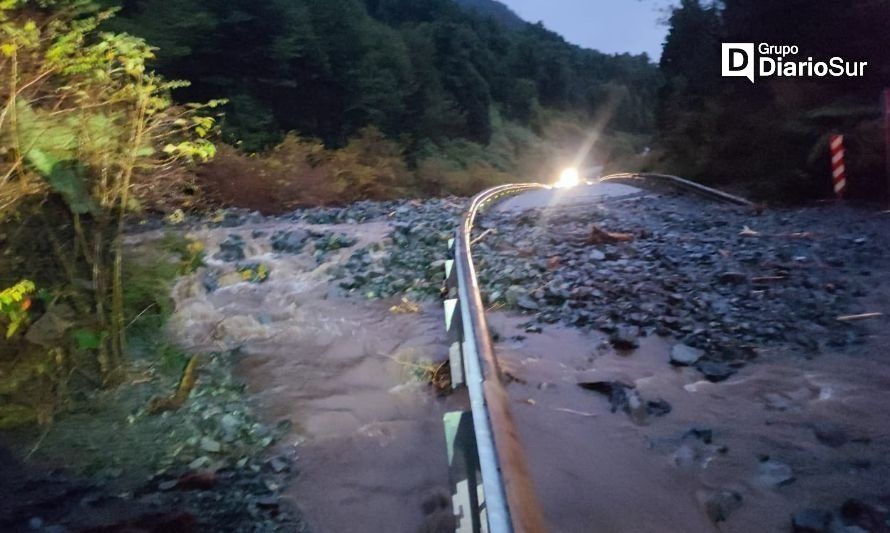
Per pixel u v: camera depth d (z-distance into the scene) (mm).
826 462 4762
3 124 5512
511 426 3514
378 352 7133
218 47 25406
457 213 16250
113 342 6184
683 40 32781
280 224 14273
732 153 22375
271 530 4176
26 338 5449
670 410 5617
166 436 5273
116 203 6426
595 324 7570
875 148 16609
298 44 29734
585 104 103312
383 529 4234
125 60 6297
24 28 5789
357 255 11047
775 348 6789
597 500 4426
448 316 6258
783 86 19625
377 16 67188
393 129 38406
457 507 3770
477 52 70000
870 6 17938
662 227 13969
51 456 4941
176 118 6938
